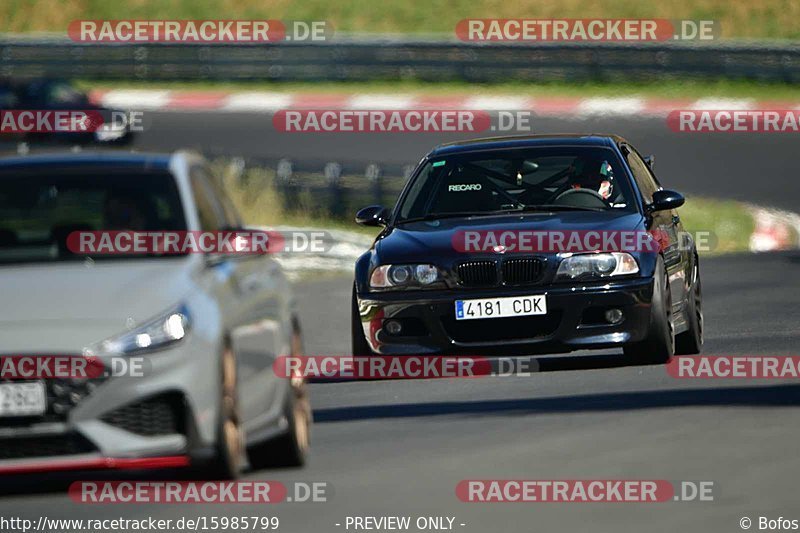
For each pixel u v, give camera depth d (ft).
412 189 139.33
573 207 133.28
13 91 375.04
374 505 77.56
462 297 127.24
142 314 81.76
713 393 111.75
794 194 338.54
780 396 108.88
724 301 190.90
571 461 87.15
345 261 264.72
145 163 93.35
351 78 487.61
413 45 483.51
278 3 580.71
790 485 77.56
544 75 471.62
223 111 453.58
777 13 553.64
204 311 83.20
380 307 129.29
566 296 125.80
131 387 80.07
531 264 127.13
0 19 584.40
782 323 163.02
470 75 481.46
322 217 314.96
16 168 93.35
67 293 83.20
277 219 303.48
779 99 449.48
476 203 136.05
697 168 365.61
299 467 92.89
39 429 79.82
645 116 430.61
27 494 86.63
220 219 95.71
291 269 259.39
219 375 82.53
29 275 85.71
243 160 320.91
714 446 89.66
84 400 79.92
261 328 91.09
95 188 91.40
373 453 95.30
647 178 143.95
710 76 463.83
